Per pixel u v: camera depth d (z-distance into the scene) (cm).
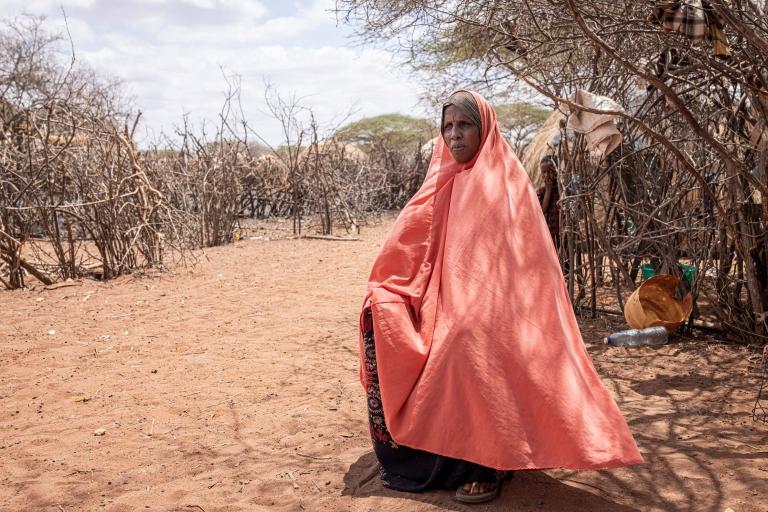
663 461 321
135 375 493
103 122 981
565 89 546
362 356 298
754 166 488
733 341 523
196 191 1333
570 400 262
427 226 295
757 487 292
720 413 382
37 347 572
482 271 277
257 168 1881
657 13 378
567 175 581
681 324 545
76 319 677
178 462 346
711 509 275
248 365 510
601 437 260
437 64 691
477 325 270
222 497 305
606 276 734
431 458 292
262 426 390
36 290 850
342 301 743
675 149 381
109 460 351
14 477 335
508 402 263
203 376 486
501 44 495
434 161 309
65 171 942
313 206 1684
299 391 448
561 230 611
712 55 422
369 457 340
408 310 285
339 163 1722
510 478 302
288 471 328
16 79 1552
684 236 554
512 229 284
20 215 901
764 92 400
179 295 795
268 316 675
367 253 1137
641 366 478
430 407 273
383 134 2564
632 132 539
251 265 1021
